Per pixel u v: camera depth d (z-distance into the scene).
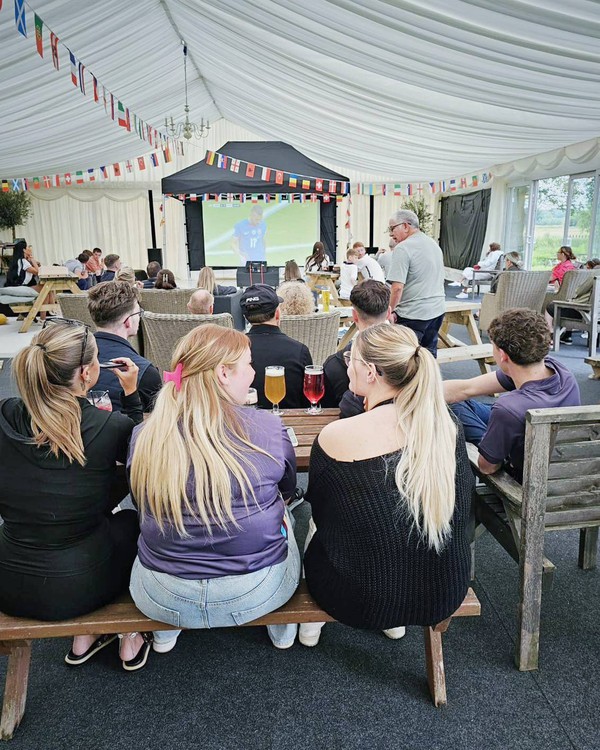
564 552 2.26
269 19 3.88
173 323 3.47
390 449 1.26
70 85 5.49
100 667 1.67
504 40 3.25
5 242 12.22
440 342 5.85
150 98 7.16
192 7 4.37
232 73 6.24
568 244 9.95
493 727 1.45
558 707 1.51
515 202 11.58
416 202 13.22
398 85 4.74
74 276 7.22
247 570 1.34
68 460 1.35
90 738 1.42
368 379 1.35
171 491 1.24
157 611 1.37
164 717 1.49
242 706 1.52
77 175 10.20
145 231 13.19
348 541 1.31
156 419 1.27
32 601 1.37
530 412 1.47
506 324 1.80
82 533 1.40
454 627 1.83
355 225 13.59
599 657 1.69
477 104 4.95
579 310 5.69
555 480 1.59
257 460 1.31
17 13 2.71
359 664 1.67
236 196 11.00
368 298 2.40
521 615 1.60
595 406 1.51
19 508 1.34
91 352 1.39
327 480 1.31
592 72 3.65
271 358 2.39
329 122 6.98
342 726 1.45
